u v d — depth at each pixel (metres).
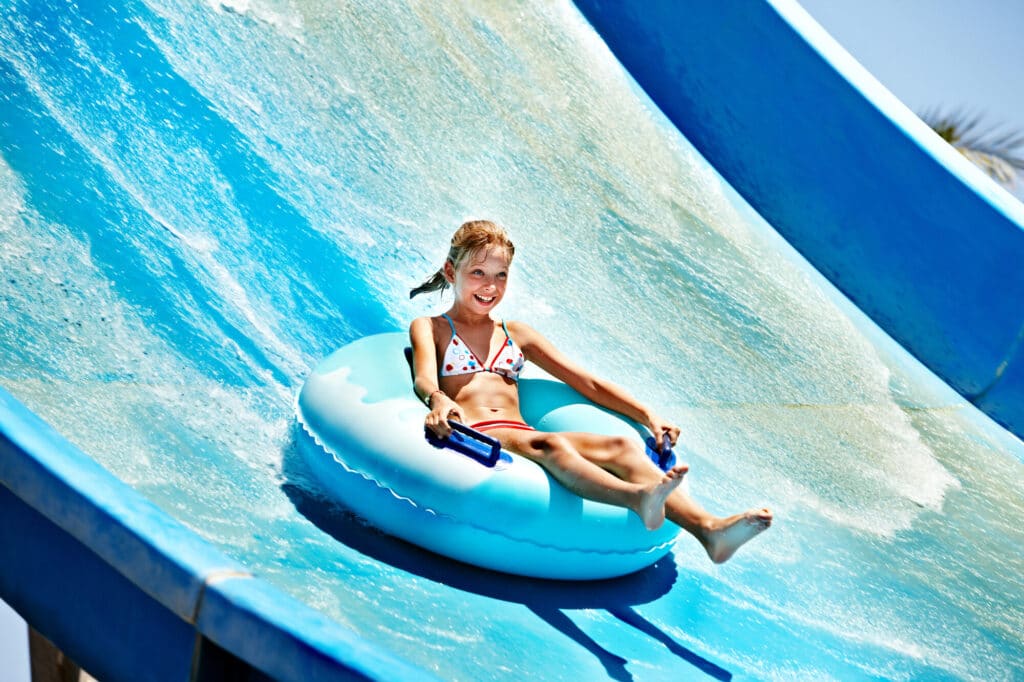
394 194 9.27
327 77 10.07
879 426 9.43
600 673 5.15
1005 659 6.63
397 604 5.20
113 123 8.33
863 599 6.82
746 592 6.46
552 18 12.60
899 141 10.98
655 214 10.92
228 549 5.21
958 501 8.67
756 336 9.95
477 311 6.12
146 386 6.38
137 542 4.32
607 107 11.95
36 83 8.23
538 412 6.38
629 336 9.13
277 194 8.55
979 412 10.64
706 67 12.23
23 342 6.33
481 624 5.25
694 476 7.71
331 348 7.44
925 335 11.06
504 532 5.49
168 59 9.16
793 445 8.62
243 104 9.23
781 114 11.74
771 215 11.97
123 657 4.50
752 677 5.59
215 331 7.09
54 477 4.52
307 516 5.70
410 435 5.59
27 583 4.82
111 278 7.08
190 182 8.20
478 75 11.25
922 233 11.00
